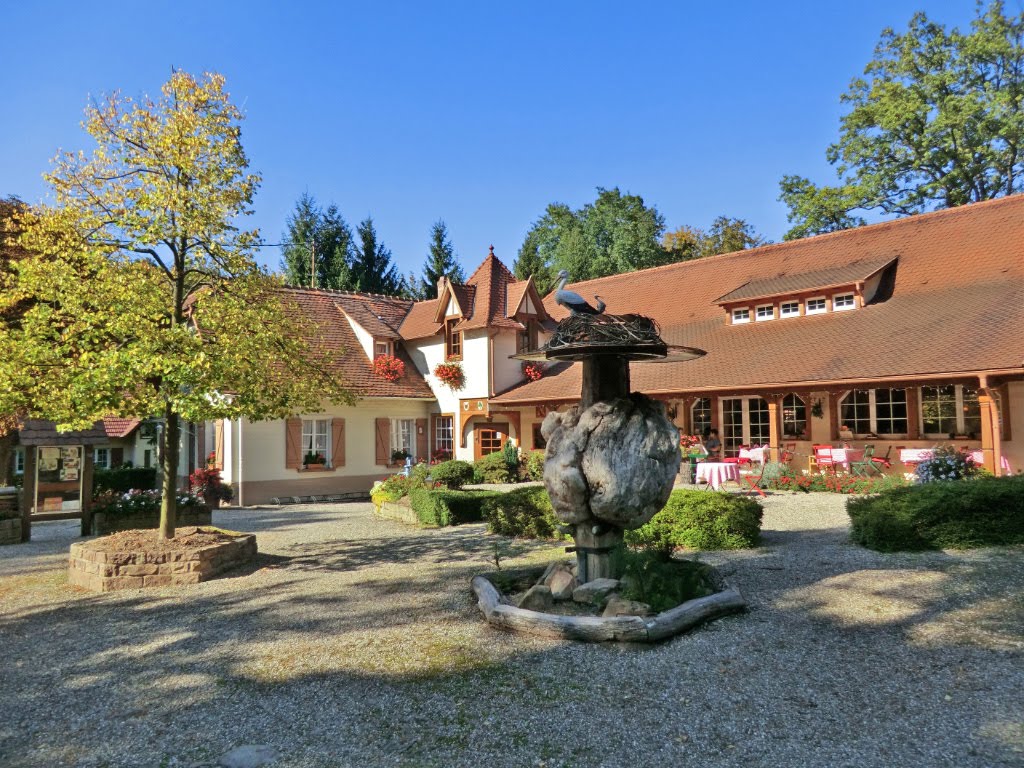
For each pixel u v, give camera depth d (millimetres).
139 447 27734
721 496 9484
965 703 4191
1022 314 13953
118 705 4723
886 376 13836
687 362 18703
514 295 22875
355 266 43219
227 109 9117
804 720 4090
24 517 12758
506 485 19547
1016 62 28906
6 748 4129
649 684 4688
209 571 8797
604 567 6523
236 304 9141
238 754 3934
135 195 8547
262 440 19328
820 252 20891
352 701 4613
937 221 19203
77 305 8305
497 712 4355
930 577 6988
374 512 16344
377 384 21922
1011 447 14688
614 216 43438
